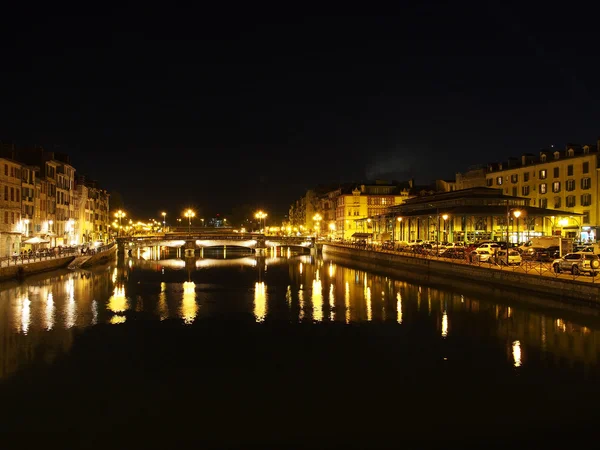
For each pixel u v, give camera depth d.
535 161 102.62
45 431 20.25
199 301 50.16
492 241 81.69
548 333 34.38
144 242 120.88
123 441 19.44
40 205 88.62
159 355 30.44
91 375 26.73
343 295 53.88
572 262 46.31
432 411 21.92
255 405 22.73
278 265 96.94
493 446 18.81
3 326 37.78
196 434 20.00
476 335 34.59
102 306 46.50
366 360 29.30
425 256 74.75
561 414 21.44
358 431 20.12
